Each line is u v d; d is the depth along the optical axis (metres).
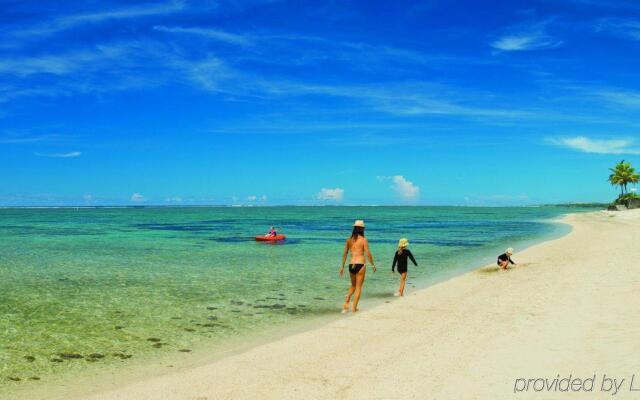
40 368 10.00
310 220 116.62
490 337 10.66
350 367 9.28
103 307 16.12
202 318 14.54
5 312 15.32
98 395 8.41
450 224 89.00
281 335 12.45
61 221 108.06
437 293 17.58
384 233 60.44
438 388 7.76
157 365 10.16
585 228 61.06
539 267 23.20
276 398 7.86
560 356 8.79
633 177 134.50
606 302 13.21
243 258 31.23
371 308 15.38
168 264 28.06
